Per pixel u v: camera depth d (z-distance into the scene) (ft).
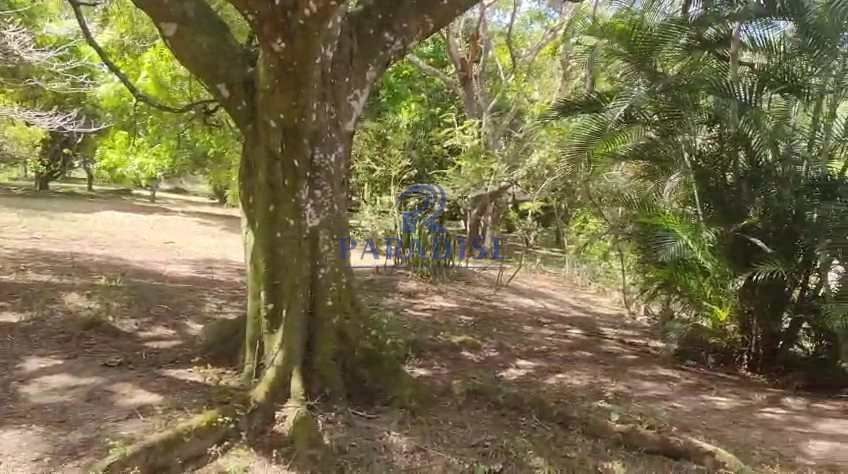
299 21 14.42
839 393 23.22
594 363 24.58
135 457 12.25
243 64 17.01
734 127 23.40
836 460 16.01
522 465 13.93
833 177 23.57
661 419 17.26
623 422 16.25
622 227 28.66
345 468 13.25
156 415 15.02
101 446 13.34
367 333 17.37
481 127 44.50
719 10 25.12
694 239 23.52
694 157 25.53
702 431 17.51
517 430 15.74
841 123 24.70
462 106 57.72
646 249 27.09
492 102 50.34
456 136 40.96
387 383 16.81
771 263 23.07
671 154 25.63
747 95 24.09
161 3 15.96
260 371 16.83
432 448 14.35
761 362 25.61
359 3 19.38
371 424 15.28
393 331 21.72
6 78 45.52
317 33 14.65
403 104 51.21
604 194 30.89
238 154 56.13
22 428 14.15
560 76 50.21
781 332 25.09
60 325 22.44
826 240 22.13
